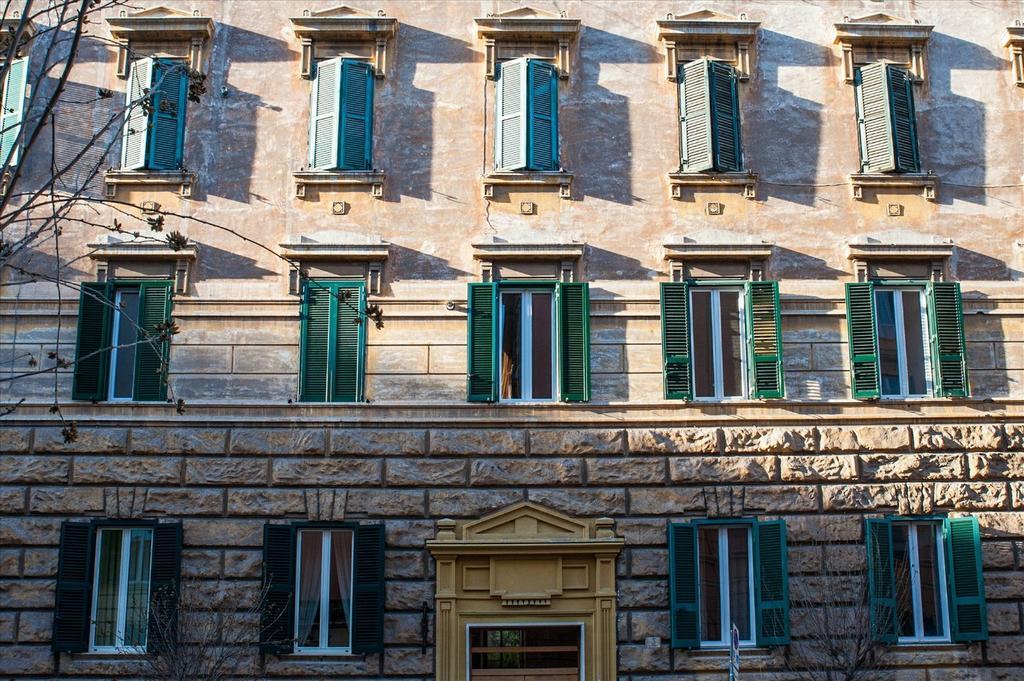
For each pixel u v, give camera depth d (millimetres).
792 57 20531
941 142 20297
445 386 18797
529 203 19656
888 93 20125
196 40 20219
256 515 18219
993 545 18562
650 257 19469
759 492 18500
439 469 18391
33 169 19688
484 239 19438
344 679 17703
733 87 20172
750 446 18641
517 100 19969
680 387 18750
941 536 18672
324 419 18516
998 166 20203
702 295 19547
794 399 18922
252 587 17969
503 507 18281
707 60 20078
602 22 20562
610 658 17766
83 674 17625
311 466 18359
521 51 20375
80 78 20109
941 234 19812
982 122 20391
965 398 19000
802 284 19422
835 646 17359
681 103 20156
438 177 19750
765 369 18891
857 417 18844
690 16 20609
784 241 19625
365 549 18031
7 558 18016
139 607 18203
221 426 18500
